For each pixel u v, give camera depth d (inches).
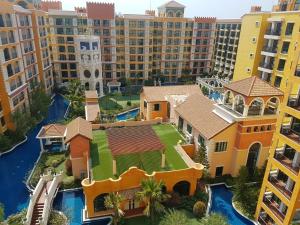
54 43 2930.6
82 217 1094.4
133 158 1250.0
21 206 1153.4
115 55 3129.9
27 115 1914.4
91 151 1314.0
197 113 1460.4
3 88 1699.1
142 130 1273.4
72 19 2891.2
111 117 2117.4
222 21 3587.6
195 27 3378.4
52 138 1641.2
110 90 3065.9
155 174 1093.1
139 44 3159.5
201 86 3144.7
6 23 1755.7
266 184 991.0
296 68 836.0
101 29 2997.0
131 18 3014.3
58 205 1162.0
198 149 1354.6
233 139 1278.3
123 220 1053.2
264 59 1754.4
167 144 1412.4
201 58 3597.4
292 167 884.6
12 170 1423.5
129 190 1080.8
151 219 1043.3
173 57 3462.1
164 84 3459.6
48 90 2731.3
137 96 2881.4
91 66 2684.5
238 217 1114.1
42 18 2600.9
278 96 1194.0
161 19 3228.3
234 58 3415.4
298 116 826.8
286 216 887.7
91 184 1016.9
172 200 1125.7
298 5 1782.7
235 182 1239.5
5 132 1727.4
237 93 1236.5
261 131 1259.2
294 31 1467.8
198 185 1236.5
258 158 1322.6
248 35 1806.1
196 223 1052.5
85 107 2094.0
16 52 1894.7
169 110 1812.3
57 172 1371.8
